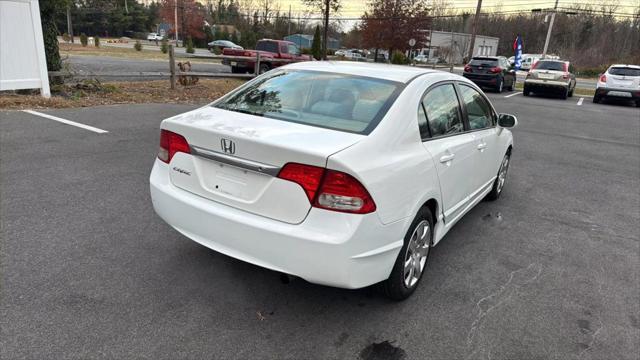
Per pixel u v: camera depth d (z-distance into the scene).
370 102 2.94
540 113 14.02
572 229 4.64
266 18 68.12
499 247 4.08
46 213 3.98
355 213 2.36
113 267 3.20
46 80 9.06
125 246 3.51
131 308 2.75
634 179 6.86
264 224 2.46
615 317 3.05
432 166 3.03
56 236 3.58
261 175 2.49
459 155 3.53
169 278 3.12
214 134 2.60
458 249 3.98
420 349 2.59
